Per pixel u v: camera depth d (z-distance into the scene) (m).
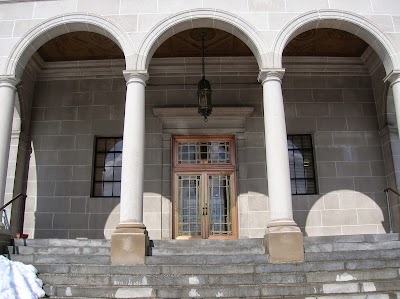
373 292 6.73
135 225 8.08
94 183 11.81
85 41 11.30
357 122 12.08
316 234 11.24
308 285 6.81
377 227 11.33
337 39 11.43
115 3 9.49
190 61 12.03
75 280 7.09
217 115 11.80
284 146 8.58
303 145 12.14
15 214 11.16
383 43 9.44
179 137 11.98
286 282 7.04
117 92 12.20
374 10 9.59
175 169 11.80
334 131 11.98
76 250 8.24
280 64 9.05
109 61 12.12
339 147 11.88
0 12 9.64
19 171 11.43
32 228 11.26
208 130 11.83
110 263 7.79
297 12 9.43
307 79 12.33
